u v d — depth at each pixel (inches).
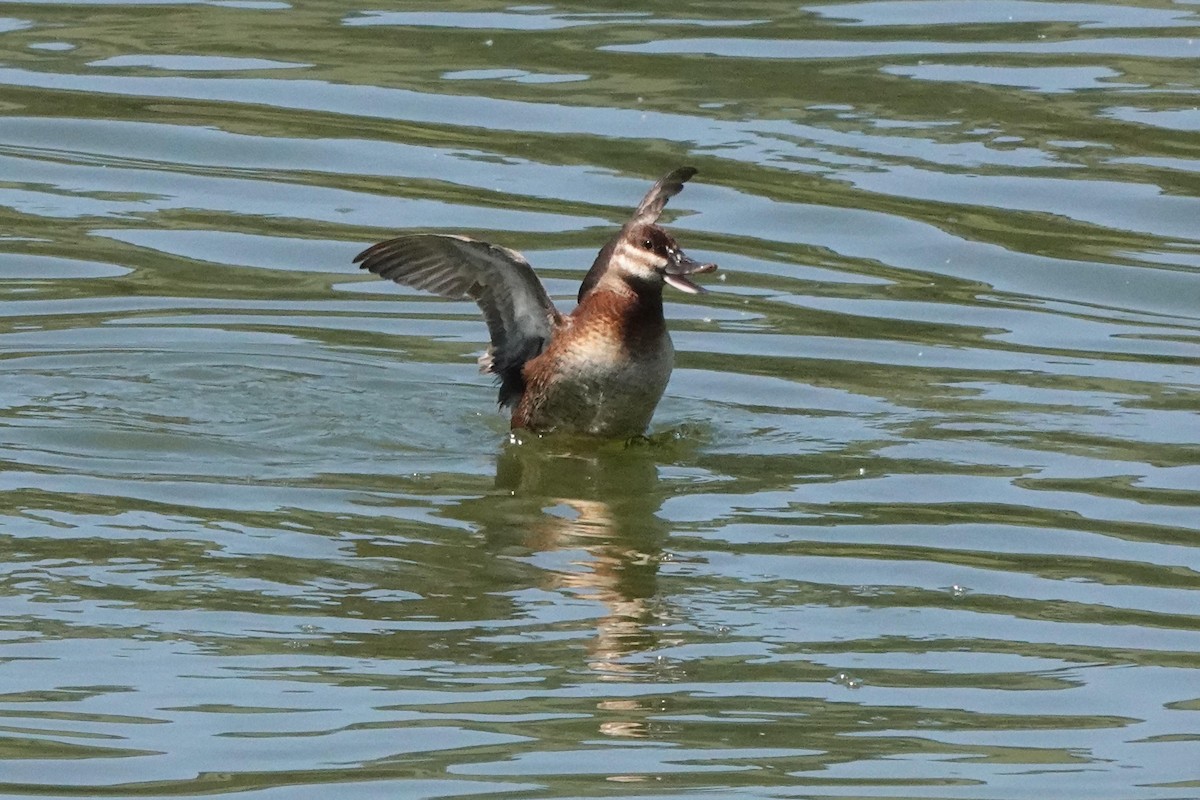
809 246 702.5
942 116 788.0
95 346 615.8
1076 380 604.4
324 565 466.3
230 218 716.7
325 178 745.0
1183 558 479.8
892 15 892.6
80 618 431.2
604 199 727.7
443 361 624.7
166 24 882.1
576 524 499.2
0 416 557.6
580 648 426.3
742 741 386.6
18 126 780.0
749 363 619.5
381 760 374.0
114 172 748.0
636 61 836.0
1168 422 569.3
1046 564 477.7
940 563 477.4
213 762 372.8
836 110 793.6
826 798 364.2
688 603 451.2
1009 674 420.2
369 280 681.0
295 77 825.5
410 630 431.8
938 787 369.4
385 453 550.3
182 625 430.0
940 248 700.0
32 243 692.1
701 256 690.8
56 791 360.5
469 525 497.0
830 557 480.1
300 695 400.8
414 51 847.7
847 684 412.5
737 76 823.1
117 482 514.3
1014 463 541.0
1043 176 745.6
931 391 596.7
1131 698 409.4
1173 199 729.0
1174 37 863.1
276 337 632.4
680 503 515.5
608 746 381.7
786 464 543.8
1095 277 682.2
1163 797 367.6
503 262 551.5
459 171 748.6
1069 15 892.6
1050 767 378.9
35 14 890.7
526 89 812.0
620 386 560.4
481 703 399.2
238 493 511.5
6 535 473.7
